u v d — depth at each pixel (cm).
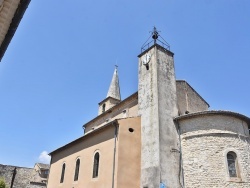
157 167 1648
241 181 1561
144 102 1989
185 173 1681
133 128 1866
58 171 2403
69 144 2336
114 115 2605
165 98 1927
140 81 2125
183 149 1761
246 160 1652
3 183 2805
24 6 468
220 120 1725
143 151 1803
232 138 1683
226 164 1595
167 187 1606
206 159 1630
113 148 1758
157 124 1780
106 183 1684
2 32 514
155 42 2130
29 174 3791
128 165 1711
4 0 445
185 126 1817
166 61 2112
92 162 1920
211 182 1562
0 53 558
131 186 1667
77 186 1984
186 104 2191
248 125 1872
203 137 1697
